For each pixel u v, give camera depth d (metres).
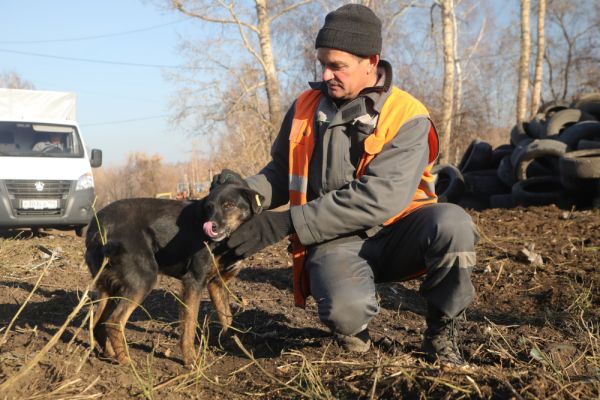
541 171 10.36
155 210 4.11
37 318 4.89
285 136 3.89
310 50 22.69
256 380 3.51
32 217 10.36
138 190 40.97
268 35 21.47
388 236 3.55
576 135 10.18
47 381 3.24
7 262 7.39
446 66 21.95
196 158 29.20
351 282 3.35
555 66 36.50
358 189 3.32
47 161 10.68
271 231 3.36
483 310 5.05
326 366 3.57
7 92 11.80
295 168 3.59
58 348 3.91
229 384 3.48
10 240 9.09
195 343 4.26
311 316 4.90
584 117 10.96
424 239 3.32
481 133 25.19
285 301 5.38
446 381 2.99
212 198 3.83
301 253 3.67
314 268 3.49
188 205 4.14
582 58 34.25
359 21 3.32
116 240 3.90
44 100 12.13
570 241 6.89
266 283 6.10
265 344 4.20
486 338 4.08
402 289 5.67
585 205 9.30
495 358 3.69
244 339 4.36
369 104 3.47
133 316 5.02
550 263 6.09
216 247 3.97
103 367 3.60
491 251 6.70
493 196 10.68
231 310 5.07
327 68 3.40
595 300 5.01
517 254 6.21
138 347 4.20
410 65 23.92
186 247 4.00
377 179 3.31
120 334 3.79
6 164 10.34
